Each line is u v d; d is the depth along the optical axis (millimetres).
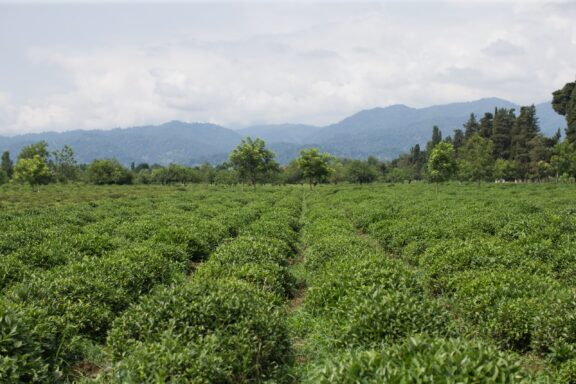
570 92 83375
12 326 6656
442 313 7762
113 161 103000
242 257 12617
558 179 81188
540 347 7527
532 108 100562
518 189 53094
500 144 102938
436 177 49531
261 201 36906
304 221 26734
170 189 72625
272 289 10672
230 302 7531
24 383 6332
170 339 6430
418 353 5410
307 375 7246
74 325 8086
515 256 11758
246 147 60438
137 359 6160
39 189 71125
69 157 99812
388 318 7367
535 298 8180
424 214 22969
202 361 5961
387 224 20266
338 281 10086
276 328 7555
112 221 21828
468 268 11234
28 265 11891
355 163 94688
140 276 11281
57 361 7488
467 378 4828
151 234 18562
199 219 22297
